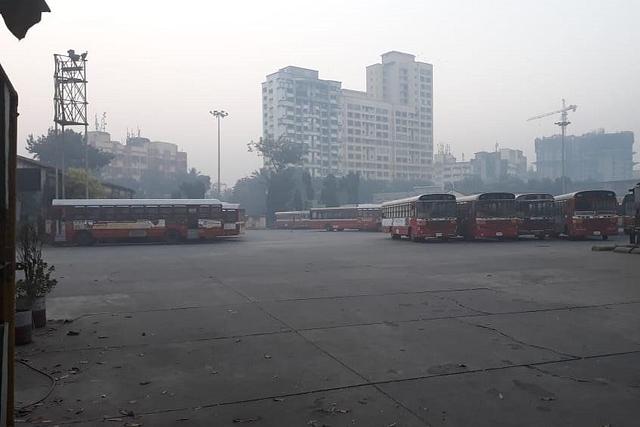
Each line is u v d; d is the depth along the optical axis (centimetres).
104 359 638
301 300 1025
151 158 10381
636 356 613
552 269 1466
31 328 730
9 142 376
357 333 747
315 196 8888
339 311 907
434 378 545
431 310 904
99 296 1119
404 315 866
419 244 2819
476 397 489
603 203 2894
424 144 12925
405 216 3219
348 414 453
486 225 2914
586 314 848
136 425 436
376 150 11988
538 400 479
